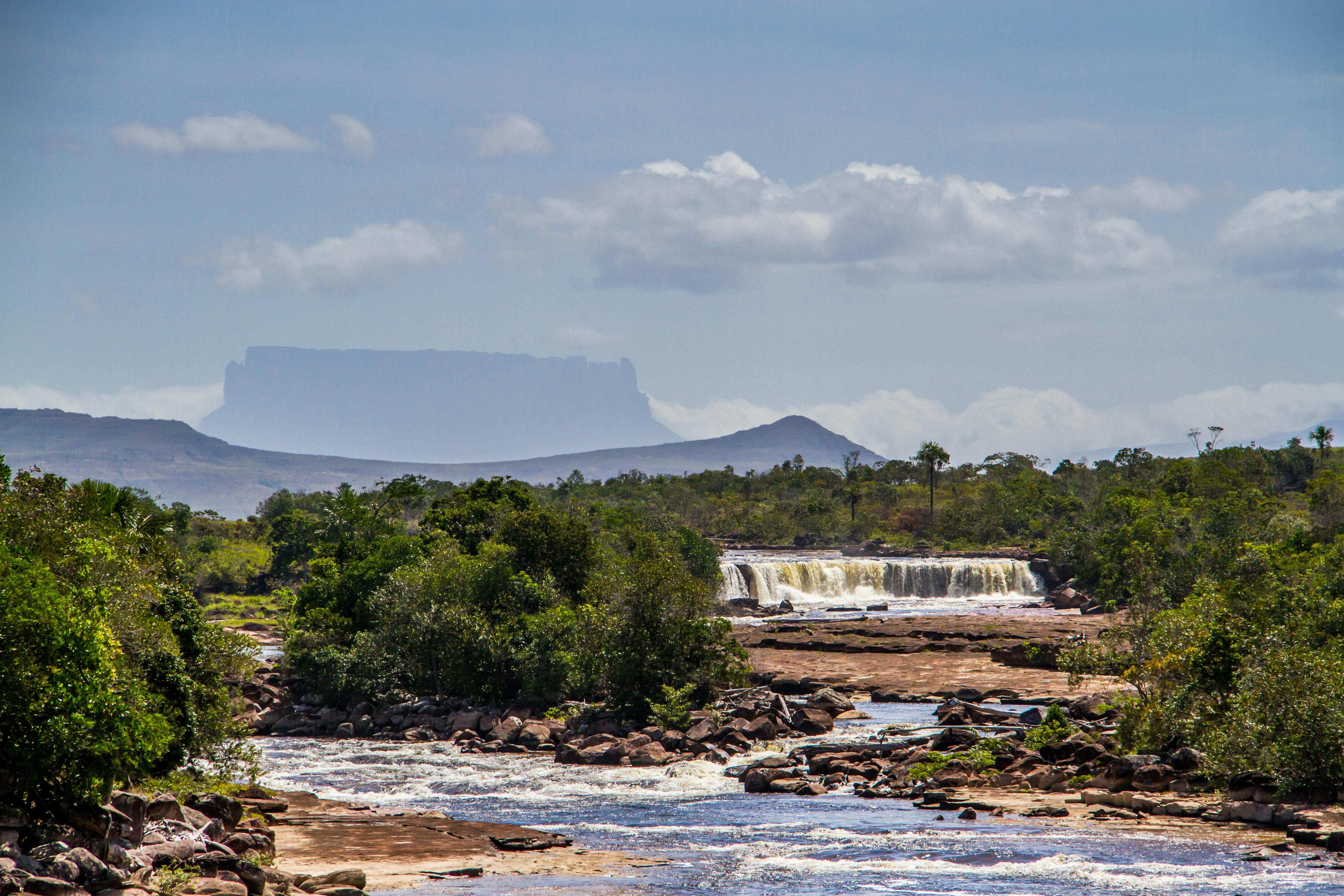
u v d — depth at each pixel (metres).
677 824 38.81
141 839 26.11
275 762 55.53
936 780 44.47
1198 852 32.38
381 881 29.48
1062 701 71.25
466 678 71.88
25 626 23.98
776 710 64.88
